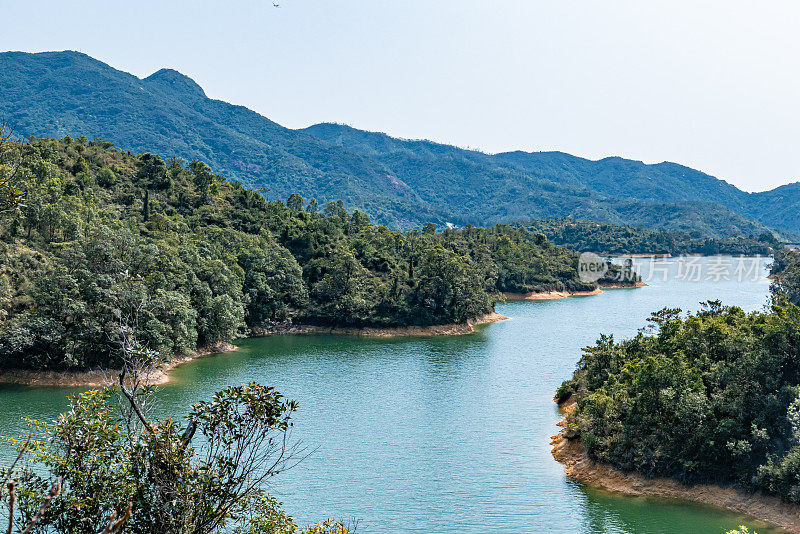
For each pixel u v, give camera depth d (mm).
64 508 22125
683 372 60406
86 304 93125
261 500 24359
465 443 69500
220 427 22906
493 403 85188
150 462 22016
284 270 149875
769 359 57844
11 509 13414
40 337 89312
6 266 95812
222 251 146750
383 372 104125
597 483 58938
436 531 49688
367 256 168125
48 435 23969
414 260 175000
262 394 23031
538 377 100125
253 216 177375
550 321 161125
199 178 193375
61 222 109062
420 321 144875
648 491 56875
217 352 119750
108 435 23250
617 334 139625
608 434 62000
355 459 64438
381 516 52031
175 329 102312
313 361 112875
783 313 65812
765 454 54844
